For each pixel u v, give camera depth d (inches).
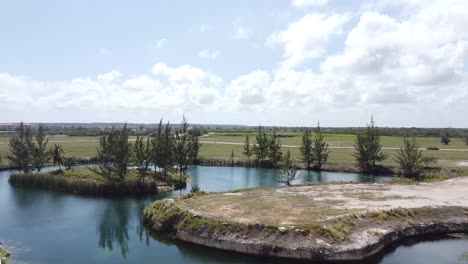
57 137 7455.7
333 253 1118.4
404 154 3314.5
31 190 2442.2
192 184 2701.8
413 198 1696.6
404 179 2390.5
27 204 2022.6
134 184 2306.8
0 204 2021.4
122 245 1339.8
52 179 2481.5
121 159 2431.1
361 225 1310.3
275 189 2018.9
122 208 1930.4
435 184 2144.4
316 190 1968.5
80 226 1595.7
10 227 1576.0
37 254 1250.0
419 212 1457.9
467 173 2625.5
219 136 7534.5
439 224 1393.9
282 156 3843.5
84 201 2106.3
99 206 1977.1
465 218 1444.4
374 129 3425.2
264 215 1398.9
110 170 2492.6
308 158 3575.3
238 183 2746.1
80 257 1221.7
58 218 1727.4
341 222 1291.8
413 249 1237.7
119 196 2242.9
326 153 3646.7
